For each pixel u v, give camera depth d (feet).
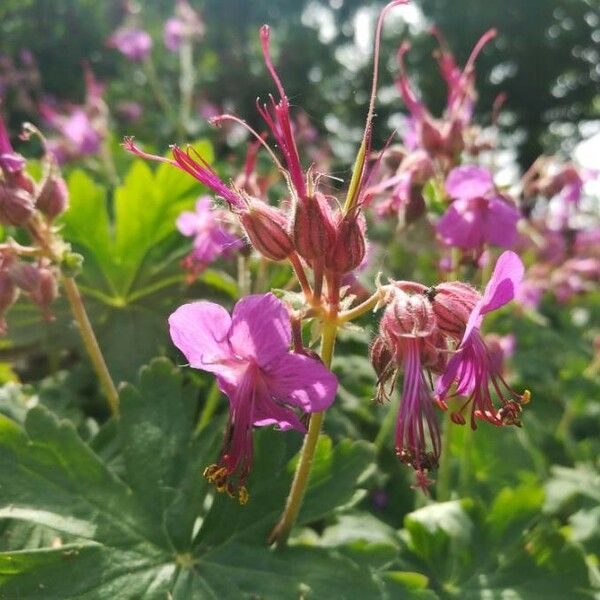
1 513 0.29
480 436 0.50
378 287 0.27
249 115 2.17
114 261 0.50
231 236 0.44
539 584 0.37
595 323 1.19
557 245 0.92
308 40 3.00
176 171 0.49
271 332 0.24
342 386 0.52
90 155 0.88
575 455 0.59
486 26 3.67
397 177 0.43
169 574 0.30
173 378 0.35
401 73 0.45
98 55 1.81
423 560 0.38
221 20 2.54
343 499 0.32
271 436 0.33
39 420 0.31
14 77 1.29
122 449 0.33
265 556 0.31
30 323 0.48
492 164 0.52
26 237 0.52
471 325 0.24
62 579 0.28
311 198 0.26
